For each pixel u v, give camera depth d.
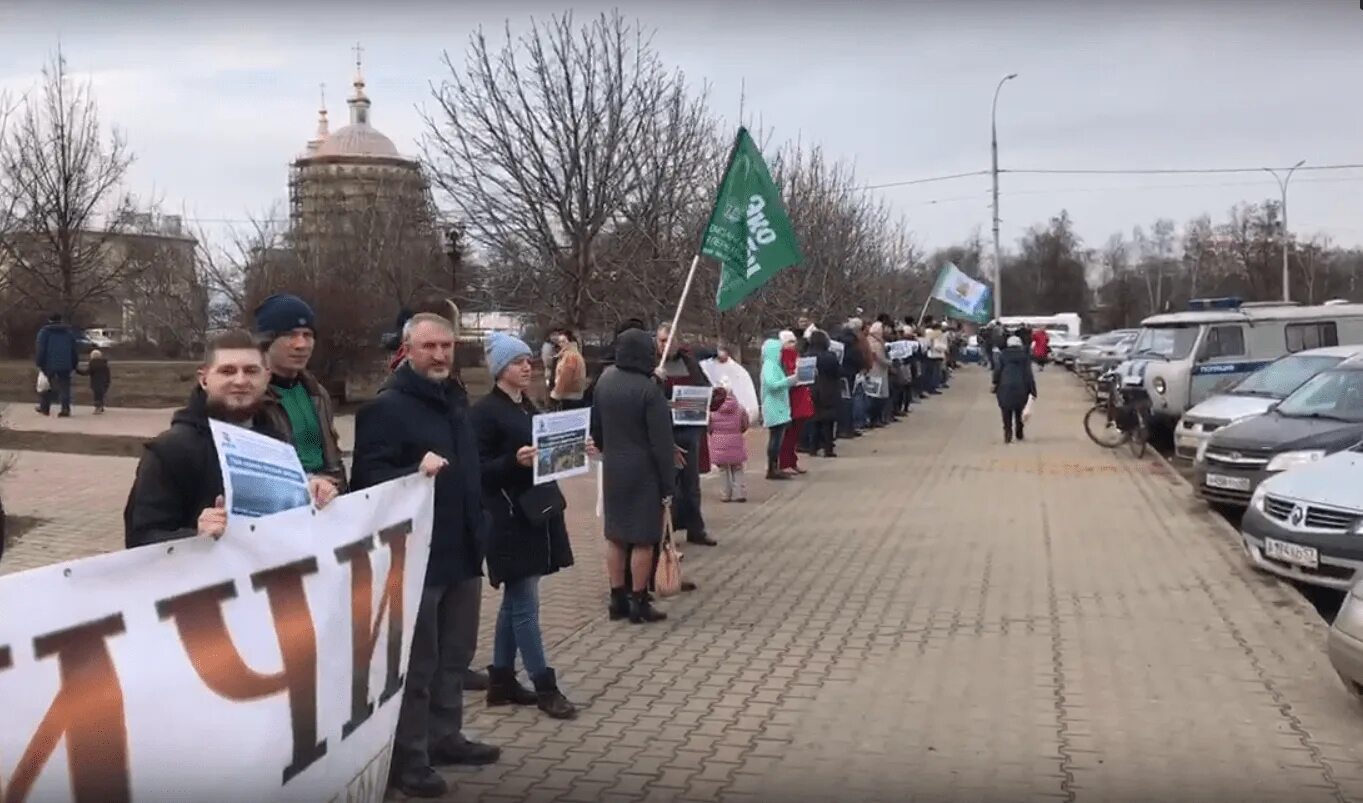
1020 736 5.84
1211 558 10.65
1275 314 21.64
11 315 33.88
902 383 27.06
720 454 14.37
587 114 20.31
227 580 3.43
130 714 3.01
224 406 3.99
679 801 5.01
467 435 5.19
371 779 4.29
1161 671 7.00
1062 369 60.34
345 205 34.31
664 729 5.97
